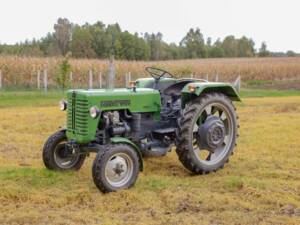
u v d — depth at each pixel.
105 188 6.16
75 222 5.25
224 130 7.53
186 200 5.98
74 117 6.73
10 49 49.00
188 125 7.11
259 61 50.12
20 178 6.78
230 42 87.94
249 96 23.33
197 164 7.22
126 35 53.81
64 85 26.80
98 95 6.67
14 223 5.22
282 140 9.80
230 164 7.95
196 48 76.31
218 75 40.12
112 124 6.79
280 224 5.26
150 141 7.31
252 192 6.27
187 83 7.83
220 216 5.48
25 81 29.97
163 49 69.56
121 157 6.34
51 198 5.96
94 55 51.84
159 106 7.35
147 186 6.56
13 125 11.68
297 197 6.15
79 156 7.44
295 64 45.12
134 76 34.50
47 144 7.16
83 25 54.59
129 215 5.51
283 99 20.25
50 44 56.28
